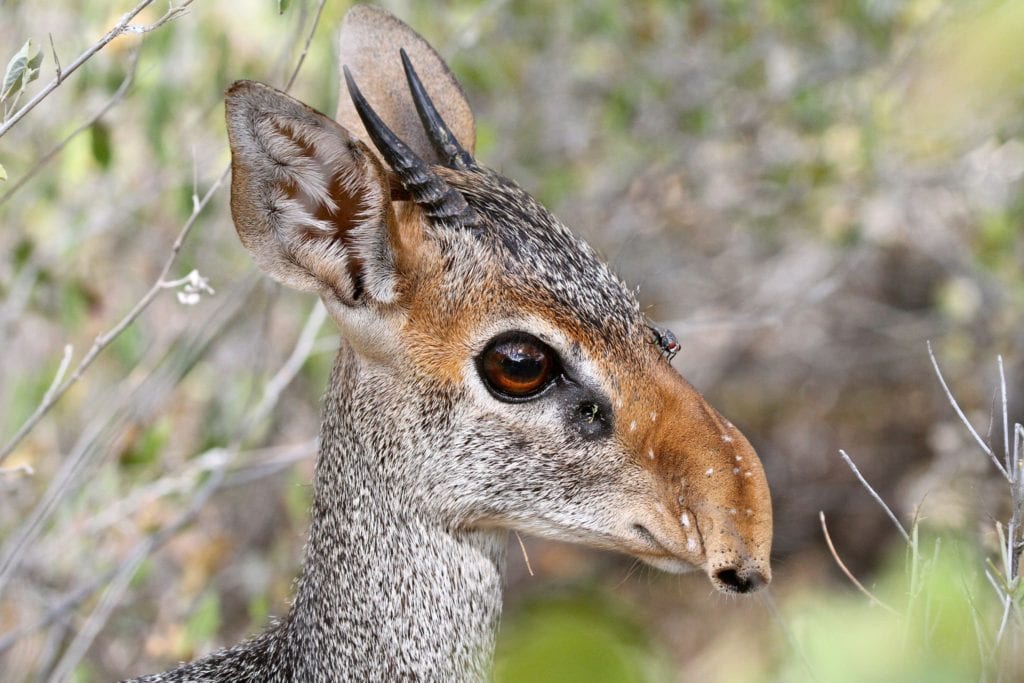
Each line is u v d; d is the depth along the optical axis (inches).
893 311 610.9
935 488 429.7
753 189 554.9
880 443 585.9
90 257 467.5
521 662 203.5
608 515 264.7
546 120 560.7
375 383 269.7
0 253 465.4
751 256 613.0
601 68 553.6
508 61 525.0
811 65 532.7
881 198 537.0
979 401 509.0
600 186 564.7
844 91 540.7
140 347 458.0
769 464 588.1
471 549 274.5
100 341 311.7
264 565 468.1
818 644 162.1
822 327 623.2
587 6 521.0
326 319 484.4
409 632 270.8
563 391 263.0
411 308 263.7
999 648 243.4
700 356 623.5
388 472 270.4
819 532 563.8
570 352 261.4
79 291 446.0
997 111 477.1
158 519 419.8
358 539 273.3
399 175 262.5
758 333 624.1
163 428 420.2
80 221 464.4
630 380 262.7
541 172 548.4
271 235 258.2
